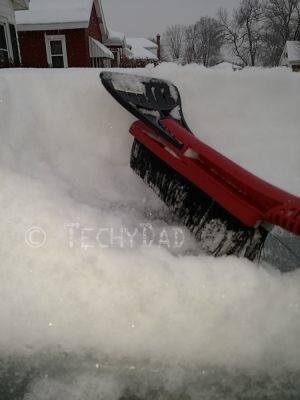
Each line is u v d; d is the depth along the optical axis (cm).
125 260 75
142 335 70
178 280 73
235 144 120
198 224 92
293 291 73
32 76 118
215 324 70
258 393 65
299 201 69
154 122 97
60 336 70
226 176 82
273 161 119
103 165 118
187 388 66
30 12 876
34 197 88
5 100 108
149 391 65
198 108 120
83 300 71
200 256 81
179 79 120
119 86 101
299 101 122
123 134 119
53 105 117
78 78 119
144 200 115
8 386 66
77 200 105
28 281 74
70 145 117
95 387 66
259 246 82
